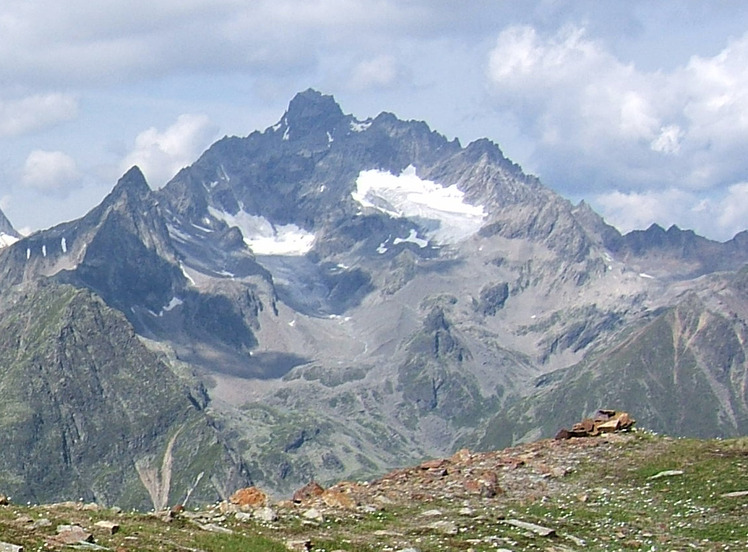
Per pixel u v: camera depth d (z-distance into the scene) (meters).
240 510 71.94
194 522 66.19
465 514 74.88
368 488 84.44
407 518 74.06
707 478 83.56
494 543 66.88
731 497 79.00
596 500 80.38
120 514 66.06
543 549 66.88
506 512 76.31
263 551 61.06
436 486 83.88
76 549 54.47
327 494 78.94
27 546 53.72
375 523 71.94
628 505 79.19
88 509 66.81
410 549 63.78
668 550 68.62
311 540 64.38
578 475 87.12
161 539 59.75
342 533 68.25
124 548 56.12
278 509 74.25
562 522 74.50
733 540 70.94
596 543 69.88
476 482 83.38
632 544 69.69
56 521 59.72
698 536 72.50
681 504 79.06
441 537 68.38
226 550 59.78
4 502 66.50
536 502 79.75
